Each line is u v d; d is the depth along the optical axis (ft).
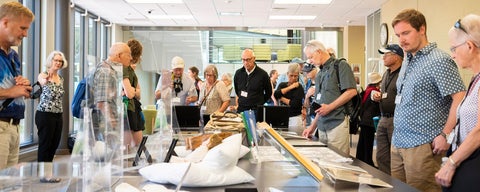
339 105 10.57
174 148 6.45
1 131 8.20
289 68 18.35
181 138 7.91
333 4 28.99
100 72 4.23
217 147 5.01
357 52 39.06
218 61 41.50
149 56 40.47
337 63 10.96
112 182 4.39
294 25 39.01
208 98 16.99
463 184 6.22
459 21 6.75
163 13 32.78
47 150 17.92
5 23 8.09
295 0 27.78
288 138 9.88
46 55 23.81
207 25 39.47
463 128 6.75
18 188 4.49
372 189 4.82
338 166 5.83
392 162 8.51
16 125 8.65
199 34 41.22
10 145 8.58
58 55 18.15
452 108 7.22
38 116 17.76
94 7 30.14
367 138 16.10
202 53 41.39
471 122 6.56
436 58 7.40
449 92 7.19
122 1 28.09
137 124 10.43
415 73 7.70
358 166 6.26
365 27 35.22
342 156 7.04
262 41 41.75
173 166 4.76
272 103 21.66
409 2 24.53
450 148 7.17
